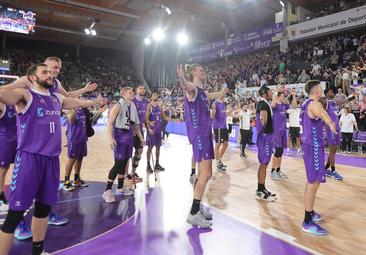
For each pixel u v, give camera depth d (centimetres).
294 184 523
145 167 663
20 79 245
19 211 218
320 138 319
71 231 308
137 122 457
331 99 575
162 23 1988
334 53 1386
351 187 509
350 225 337
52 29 2088
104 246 276
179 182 525
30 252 263
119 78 2597
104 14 1739
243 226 328
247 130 831
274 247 278
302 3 1675
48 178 233
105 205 393
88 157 794
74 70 2473
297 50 1582
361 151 923
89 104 283
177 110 1722
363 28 1419
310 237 302
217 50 2075
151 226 324
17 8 1719
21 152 223
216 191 469
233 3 1680
